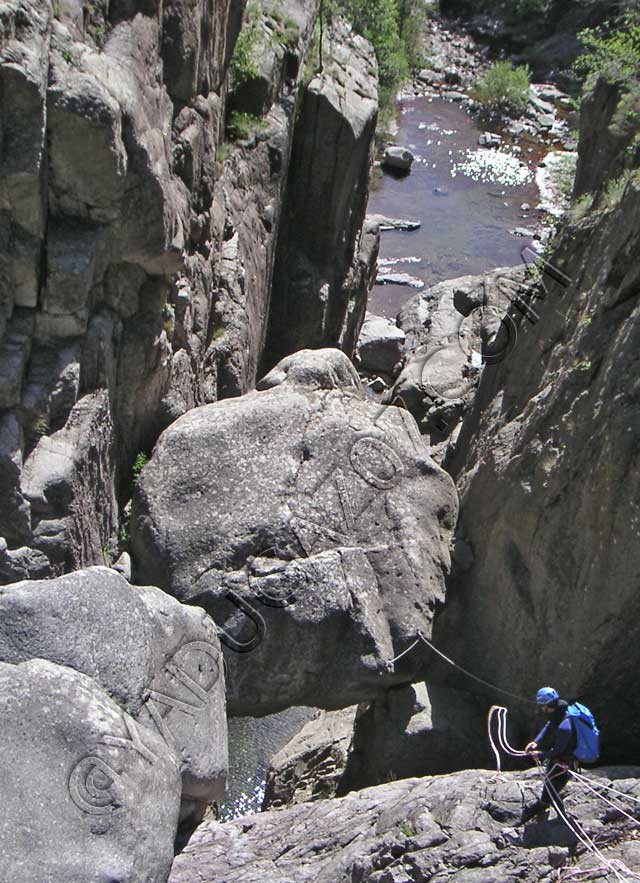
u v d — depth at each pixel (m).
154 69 12.73
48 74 10.43
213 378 16.09
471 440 14.98
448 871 8.38
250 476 12.34
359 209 22.72
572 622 10.62
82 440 11.35
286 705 12.12
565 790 8.98
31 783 7.82
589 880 8.11
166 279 13.14
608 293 11.55
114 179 10.98
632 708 10.55
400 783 10.20
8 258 10.55
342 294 22.58
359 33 30.28
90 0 11.53
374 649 11.70
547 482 11.23
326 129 20.72
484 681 12.22
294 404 12.91
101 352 11.82
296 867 9.13
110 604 8.96
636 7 31.67
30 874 7.46
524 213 30.81
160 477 12.37
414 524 12.52
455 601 12.66
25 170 10.17
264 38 19.25
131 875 7.71
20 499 10.65
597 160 16.39
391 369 23.14
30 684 8.17
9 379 10.59
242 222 17.64
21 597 8.68
